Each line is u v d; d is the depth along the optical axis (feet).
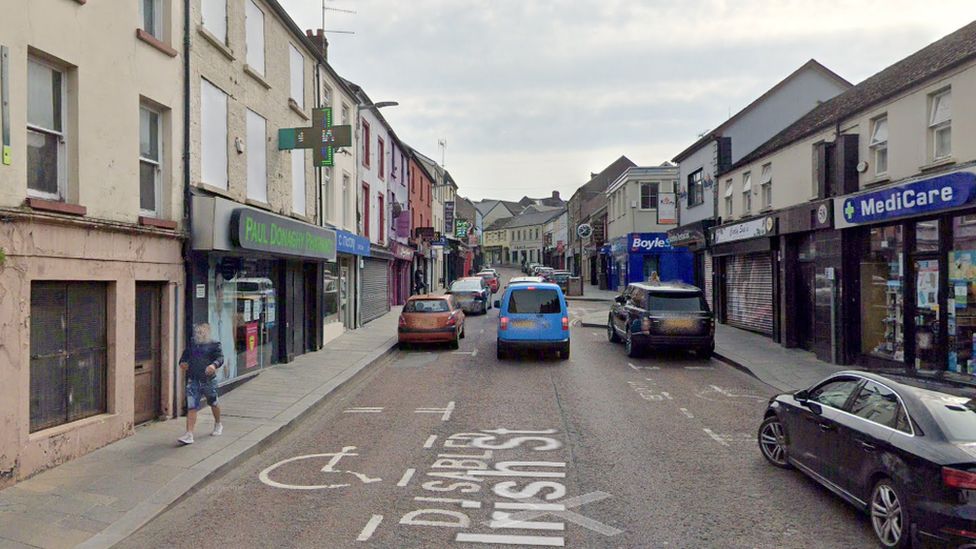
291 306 49.52
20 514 19.12
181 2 32.83
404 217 104.47
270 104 45.68
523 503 20.77
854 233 45.88
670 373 46.57
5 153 21.22
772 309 60.34
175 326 31.73
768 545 17.52
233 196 39.14
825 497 21.26
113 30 26.99
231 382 38.42
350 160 70.74
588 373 46.42
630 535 18.21
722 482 22.77
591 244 174.70
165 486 21.67
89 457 24.70
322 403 36.55
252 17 42.83
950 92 36.06
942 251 36.94
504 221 382.83
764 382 42.96
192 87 33.78
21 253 21.61
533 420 32.30
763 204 62.44
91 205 25.52
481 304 96.68
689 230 82.89
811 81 75.10
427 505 20.66
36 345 23.22
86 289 25.70
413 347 61.11
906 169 39.81
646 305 52.11
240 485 22.86
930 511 15.58
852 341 46.24
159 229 29.84
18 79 21.83
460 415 33.55
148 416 30.45
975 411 17.25
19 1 21.93
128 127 27.99
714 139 75.61
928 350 38.42
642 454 26.27
